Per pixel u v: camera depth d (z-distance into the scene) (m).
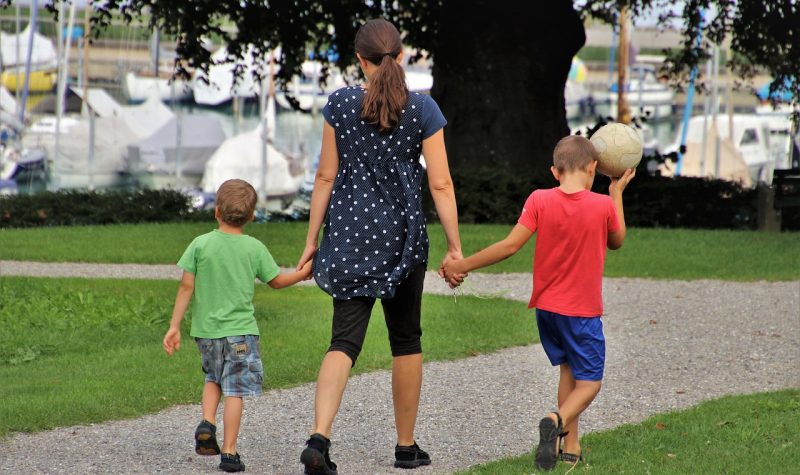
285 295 45.50
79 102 170.62
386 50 18.91
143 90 172.88
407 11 82.56
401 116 18.66
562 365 19.34
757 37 93.00
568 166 18.92
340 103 18.95
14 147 162.25
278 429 22.91
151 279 51.22
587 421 23.42
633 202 74.88
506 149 78.25
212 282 19.84
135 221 85.38
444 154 19.00
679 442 20.58
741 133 192.62
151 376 28.62
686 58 100.50
